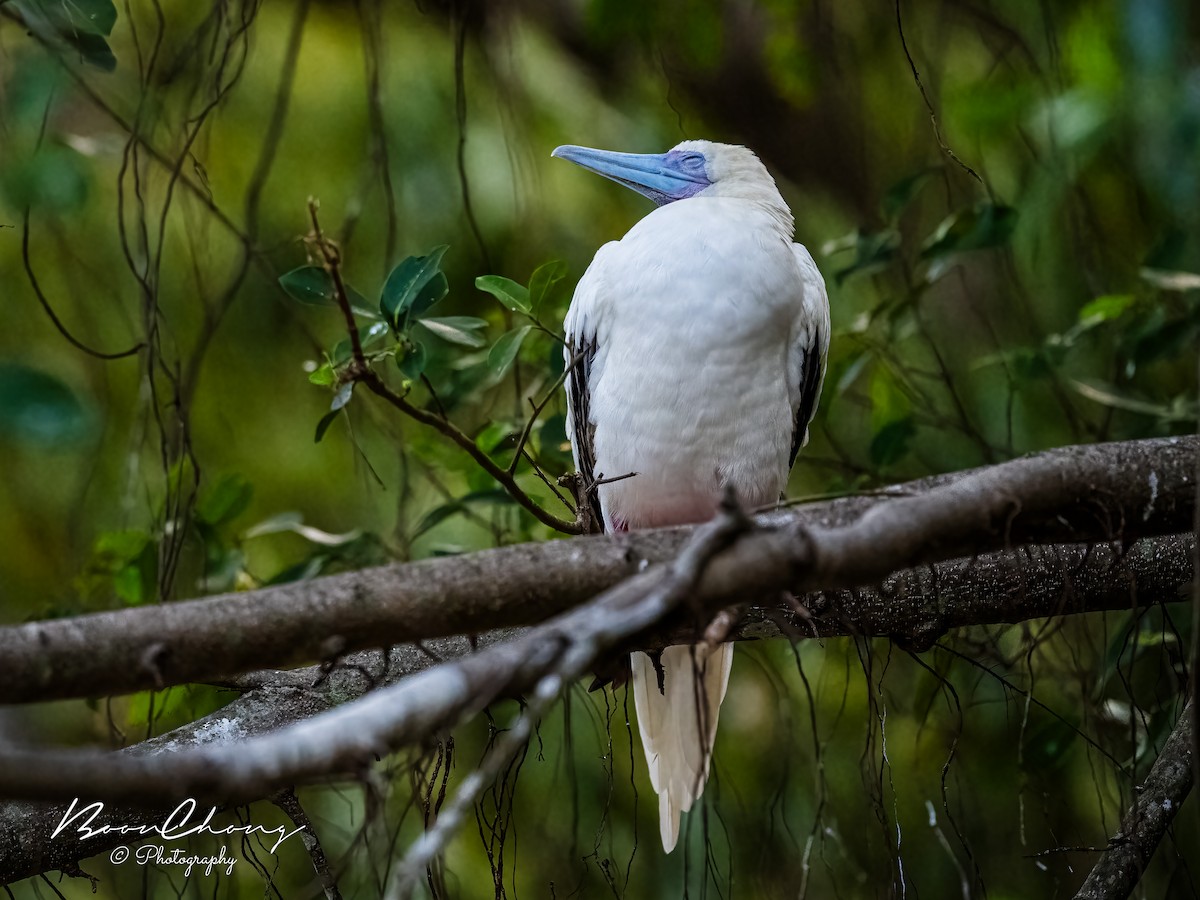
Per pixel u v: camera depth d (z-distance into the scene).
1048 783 9.40
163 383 10.80
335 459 11.16
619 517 8.60
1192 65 10.48
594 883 9.82
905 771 10.39
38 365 10.09
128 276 10.93
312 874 9.74
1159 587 7.60
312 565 8.96
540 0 12.45
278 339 11.23
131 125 10.67
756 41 12.46
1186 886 8.87
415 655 7.52
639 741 10.31
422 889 7.57
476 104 11.57
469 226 11.08
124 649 5.10
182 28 11.05
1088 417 10.99
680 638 6.27
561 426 9.17
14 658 4.98
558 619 4.95
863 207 12.00
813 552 5.14
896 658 10.50
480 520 9.26
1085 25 11.11
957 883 9.95
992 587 7.52
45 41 8.54
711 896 9.80
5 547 10.93
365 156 11.20
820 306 8.74
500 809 7.07
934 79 11.47
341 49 11.63
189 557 9.66
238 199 11.12
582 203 11.59
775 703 10.49
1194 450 5.89
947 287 12.02
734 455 8.18
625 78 12.64
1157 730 8.62
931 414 10.79
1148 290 10.51
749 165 9.48
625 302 8.21
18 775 4.23
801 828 10.01
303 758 4.49
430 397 9.41
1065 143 10.25
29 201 9.48
